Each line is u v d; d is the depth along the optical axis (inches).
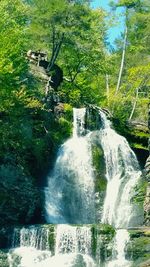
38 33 1533.0
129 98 1707.7
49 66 1545.3
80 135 1369.3
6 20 1157.7
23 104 1107.3
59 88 1656.0
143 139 1424.7
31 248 929.5
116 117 1528.1
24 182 1024.2
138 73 1721.2
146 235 898.7
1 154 1010.1
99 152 1295.5
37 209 1034.1
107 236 916.0
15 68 1104.8
